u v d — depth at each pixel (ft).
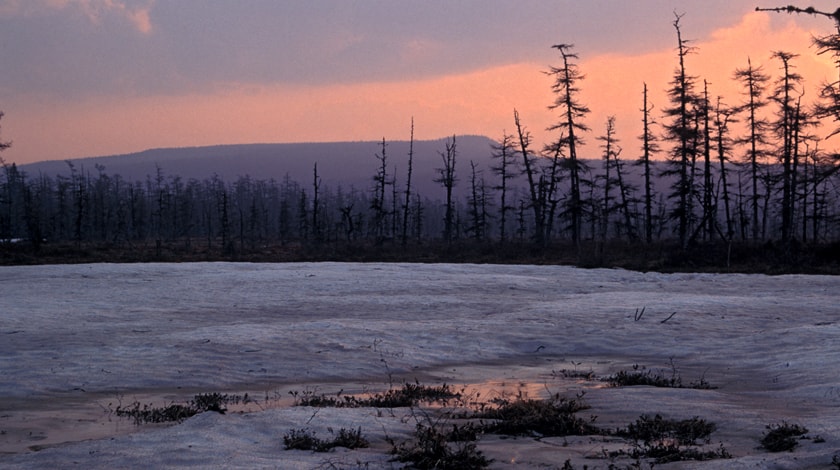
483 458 22.90
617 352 51.75
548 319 64.28
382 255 171.01
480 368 46.01
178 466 21.95
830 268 118.11
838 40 118.42
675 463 22.07
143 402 35.47
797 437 24.47
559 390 38.09
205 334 55.01
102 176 533.55
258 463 22.25
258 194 583.99
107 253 192.65
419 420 30.01
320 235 239.71
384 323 61.46
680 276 110.11
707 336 56.03
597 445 25.30
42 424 30.48
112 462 22.58
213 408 30.12
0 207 362.33
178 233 420.36
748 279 105.29
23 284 97.35
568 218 180.45
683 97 161.79
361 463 22.47
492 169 229.66
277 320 66.03
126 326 60.54
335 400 35.58
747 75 176.24
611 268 126.11
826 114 126.52
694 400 33.17
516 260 149.79
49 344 50.57
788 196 164.04
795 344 48.83
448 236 225.56
